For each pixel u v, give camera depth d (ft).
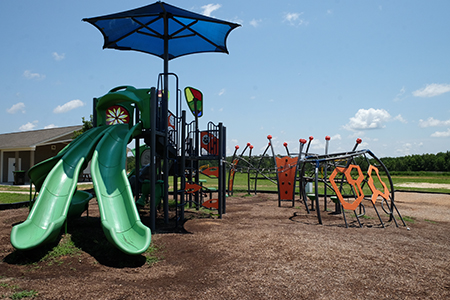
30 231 18.11
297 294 13.08
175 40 34.40
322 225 28.14
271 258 17.65
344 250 19.36
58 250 18.65
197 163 37.70
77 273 15.57
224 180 35.53
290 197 41.75
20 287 13.47
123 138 26.78
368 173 30.63
